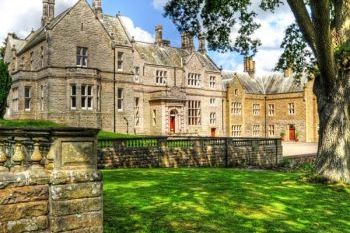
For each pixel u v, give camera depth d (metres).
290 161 30.38
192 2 16.67
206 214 9.92
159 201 11.07
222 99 55.81
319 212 10.84
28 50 39.69
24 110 36.88
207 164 27.47
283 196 12.56
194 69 51.78
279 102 61.16
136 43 48.16
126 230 8.40
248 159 30.19
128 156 23.12
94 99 36.19
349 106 15.27
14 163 7.16
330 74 14.28
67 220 7.12
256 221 9.60
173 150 25.50
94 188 7.45
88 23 37.81
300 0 13.77
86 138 7.46
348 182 14.94
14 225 6.68
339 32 15.09
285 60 18.58
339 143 15.13
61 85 35.12
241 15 17.22
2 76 34.94
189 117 50.75
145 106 46.34
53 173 7.09
